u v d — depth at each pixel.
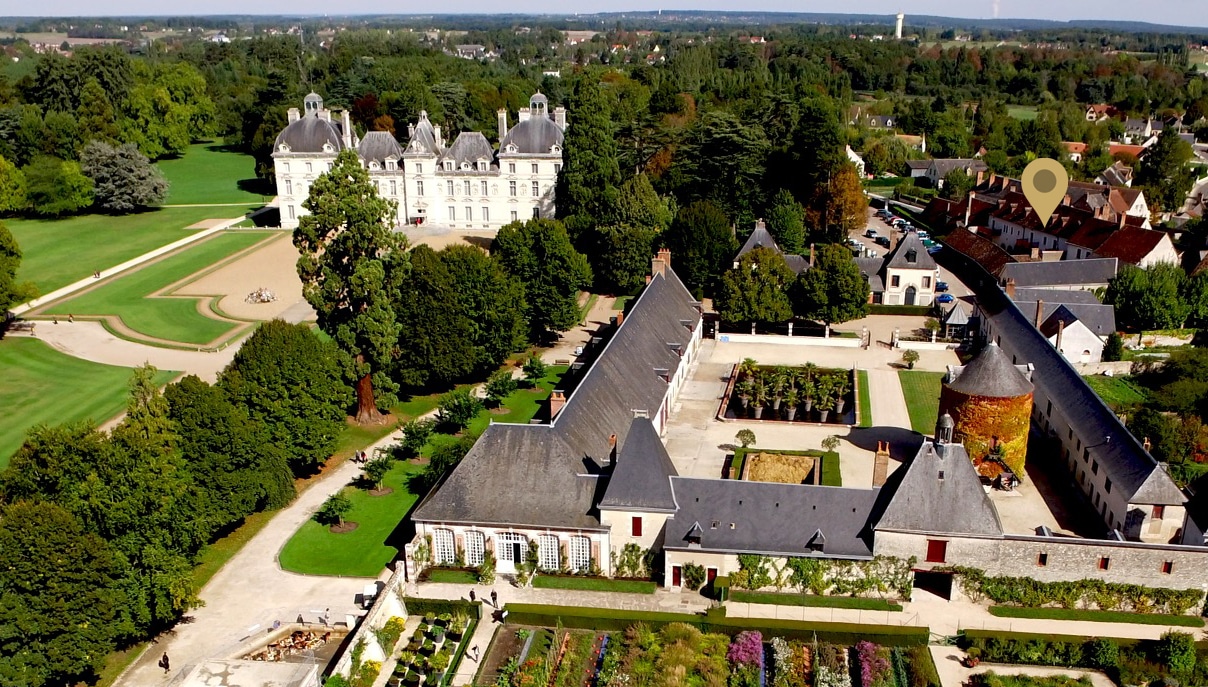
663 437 93.19
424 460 88.81
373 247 93.75
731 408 101.31
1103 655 57.84
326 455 83.25
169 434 63.91
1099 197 172.12
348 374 93.38
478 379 110.25
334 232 96.69
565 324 121.12
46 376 109.31
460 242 172.38
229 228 192.12
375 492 82.38
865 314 122.38
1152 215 191.12
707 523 66.38
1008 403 81.00
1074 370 92.38
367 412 97.94
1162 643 57.38
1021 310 113.56
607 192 155.62
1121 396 103.44
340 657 57.53
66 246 175.00
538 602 65.25
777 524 66.00
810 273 119.62
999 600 64.50
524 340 110.88
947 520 63.72
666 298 111.38
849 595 65.31
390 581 64.81
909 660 58.31
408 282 100.06
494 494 68.69
